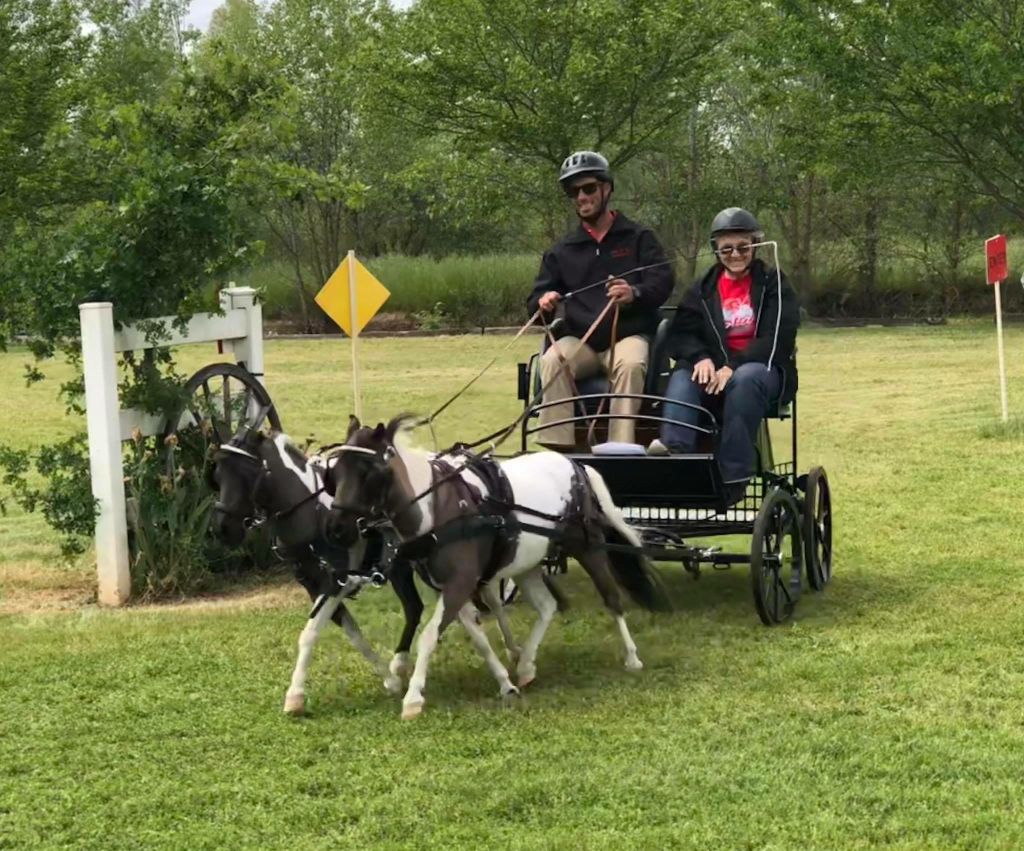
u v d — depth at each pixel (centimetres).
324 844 521
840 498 1211
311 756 618
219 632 837
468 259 3675
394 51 3036
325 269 3719
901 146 2992
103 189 1042
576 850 502
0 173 2269
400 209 4059
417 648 788
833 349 2708
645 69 2947
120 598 935
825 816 527
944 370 2269
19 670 763
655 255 873
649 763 591
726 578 962
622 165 3219
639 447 788
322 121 3638
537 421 870
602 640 803
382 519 639
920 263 3500
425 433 1583
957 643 767
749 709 662
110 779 595
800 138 3089
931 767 574
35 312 954
